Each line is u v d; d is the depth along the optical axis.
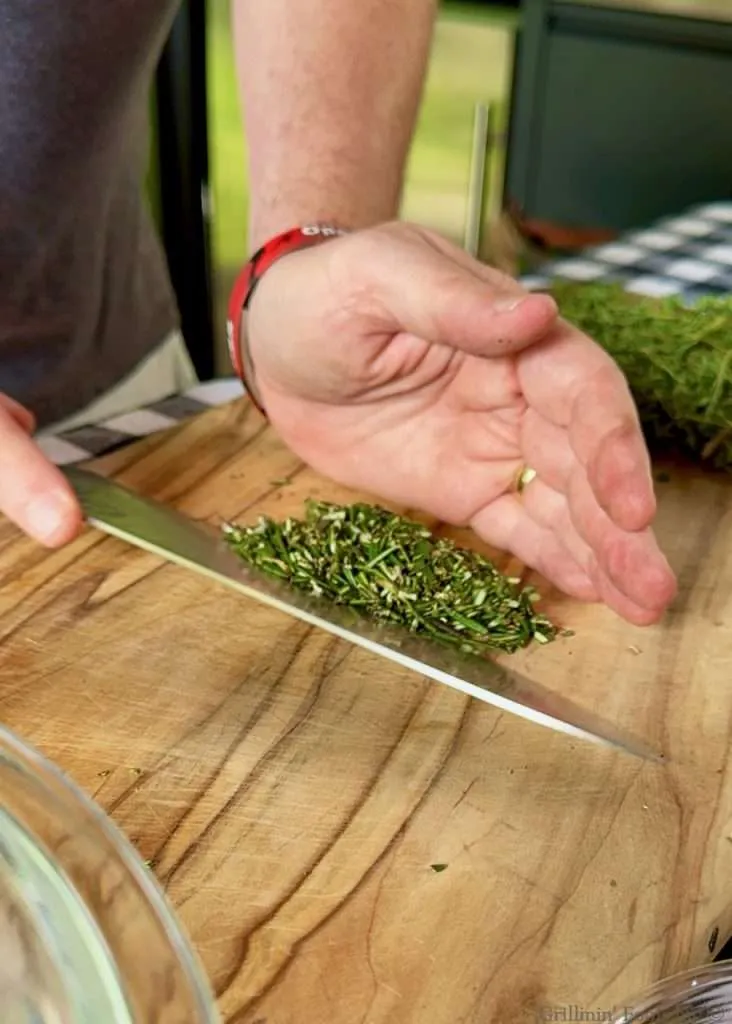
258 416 0.58
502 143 1.30
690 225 0.85
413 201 1.28
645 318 0.59
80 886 0.28
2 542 0.48
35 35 0.54
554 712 0.41
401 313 0.44
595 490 0.42
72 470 0.52
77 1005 0.27
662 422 0.56
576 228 1.33
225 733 0.40
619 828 0.38
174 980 0.27
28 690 0.41
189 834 0.37
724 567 0.49
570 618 0.46
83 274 0.62
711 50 1.17
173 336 0.72
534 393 0.45
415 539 0.47
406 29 0.57
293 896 0.35
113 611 0.45
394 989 0.33
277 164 0.55
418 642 0.44
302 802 0.38
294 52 0.56
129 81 0.58
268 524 0.48
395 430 0.50
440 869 0.36
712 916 0.35
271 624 0.45
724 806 0.38
